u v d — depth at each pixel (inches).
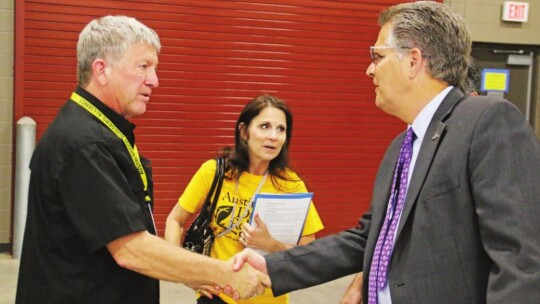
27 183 201.8
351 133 249.9
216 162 96.7
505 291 50.3
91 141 64.8
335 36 242.8
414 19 61.2
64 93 216.1
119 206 64.1
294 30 237.9
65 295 66.2
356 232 79.6
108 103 69.6
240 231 94.0
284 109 96.4
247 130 95.8
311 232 98.5
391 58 62.3
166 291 185.0
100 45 68.2
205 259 71.4
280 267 76.8
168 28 224.2
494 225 52.4
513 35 255.1
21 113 211.6
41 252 67.4
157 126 227.3
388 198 67.1
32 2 209.0
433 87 61.6
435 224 56.8
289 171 99.2
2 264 199.8
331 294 189.5
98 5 216.1
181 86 228.2
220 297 89.4
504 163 53.7
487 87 258.5
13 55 210.7
